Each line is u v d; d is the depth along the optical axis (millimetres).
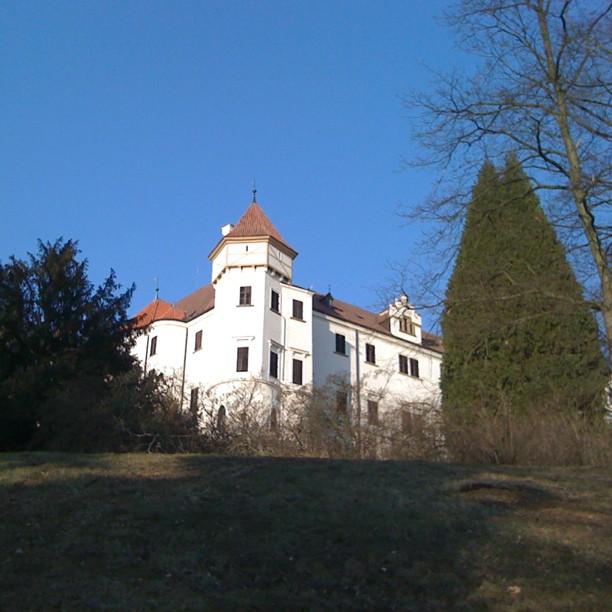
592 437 16344
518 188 21516
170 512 10453
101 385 21750
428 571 8445
